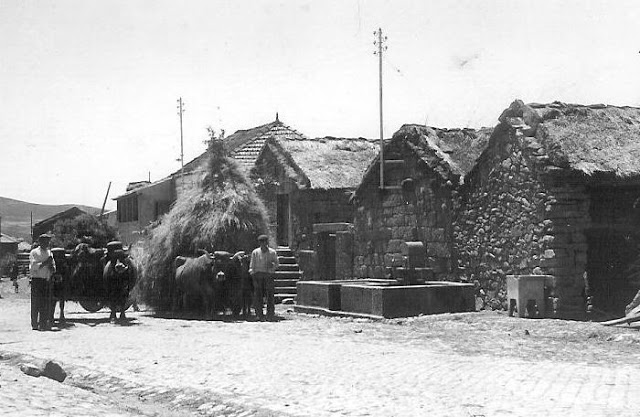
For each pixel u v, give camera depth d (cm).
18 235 9712
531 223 1884
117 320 1864
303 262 2786
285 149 2941
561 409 769
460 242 2122
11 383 887
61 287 1828
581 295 1827
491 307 2008
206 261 1931
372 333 1538
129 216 3928
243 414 786
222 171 2122
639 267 1845
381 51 2733
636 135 1956
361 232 2508
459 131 2370
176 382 959
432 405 797
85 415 713
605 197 1872
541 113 1919
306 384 932
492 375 995
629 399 822
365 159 3011
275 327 1675
